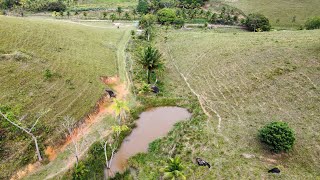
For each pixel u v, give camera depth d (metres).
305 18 128.25
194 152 46.41
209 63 76.31
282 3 140.75
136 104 59.47
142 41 94.06
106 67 71.81
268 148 46.50
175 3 141.25
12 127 45.44
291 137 44.38
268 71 66.94
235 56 77.56
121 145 48.75
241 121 53.50
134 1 152.00
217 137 49.53
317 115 51.72
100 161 44.59
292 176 40.81
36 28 79.88
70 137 48.31
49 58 67.00
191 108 58.91
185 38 97.31
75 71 65.25
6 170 40.59
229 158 44.88
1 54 61.78
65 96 56.09
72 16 123.06
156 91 63.81
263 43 83.00
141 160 45.19
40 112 50.12
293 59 69.38
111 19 118.75
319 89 57.44
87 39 86.12
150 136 51.06
